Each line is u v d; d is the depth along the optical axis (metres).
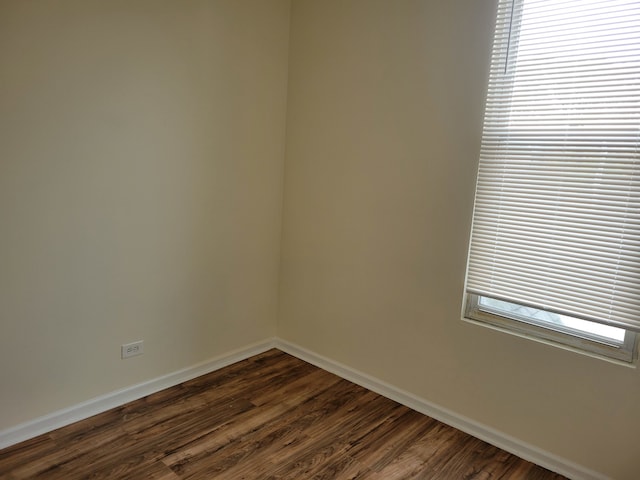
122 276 2.45
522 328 2.29
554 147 2.08
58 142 2.10
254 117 2.97
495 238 2.30
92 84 2.17
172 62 2.47
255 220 3.12
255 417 2.52
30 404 2.20
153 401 2.61
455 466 2.20
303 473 2.09
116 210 2.36
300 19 3.02
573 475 2.14
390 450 2.29
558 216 2.10
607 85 1.92
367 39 2.68
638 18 1.84
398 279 2.70
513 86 2.17
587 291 2.04
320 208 3.05
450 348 2.51
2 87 1.91
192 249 2.77
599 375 2.04
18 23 1.91
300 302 3.26
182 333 2.81
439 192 2.47
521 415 2.29
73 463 2.05
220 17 2.66
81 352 2.35
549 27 2.06
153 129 2.45
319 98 2.97
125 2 2.23
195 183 2.71
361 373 2.94
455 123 2.37
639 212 1.89
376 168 2.72
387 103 2.63
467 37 2.29
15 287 2.07
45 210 2.11
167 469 2.06
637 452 1.97
